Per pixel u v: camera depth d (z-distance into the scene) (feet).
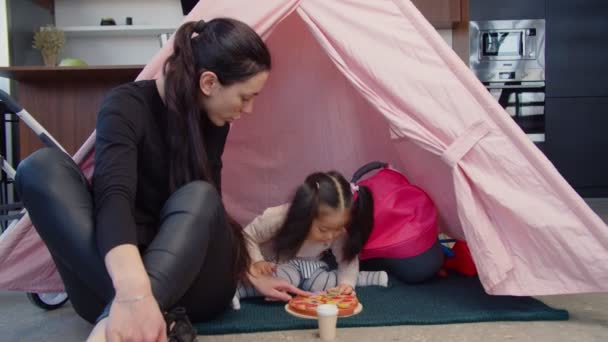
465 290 5.39
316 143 7.02
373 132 6.97
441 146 4.66
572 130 13.34
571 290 4.42
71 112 9.33
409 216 5.72
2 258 4.68
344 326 4.35
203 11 4.80
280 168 7.07
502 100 13.32
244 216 7.17
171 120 3.47
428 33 4.78
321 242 5.33
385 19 4.92
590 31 13.12
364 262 6.15
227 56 3.36
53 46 11.12
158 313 2.58
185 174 3.55
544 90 13.29
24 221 4.64
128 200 3.00
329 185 4.92
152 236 3.67
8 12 10.59
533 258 4.51
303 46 6.61
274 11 4.88
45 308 5.25
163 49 4.67
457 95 4.67
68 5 12.79
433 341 4.00
